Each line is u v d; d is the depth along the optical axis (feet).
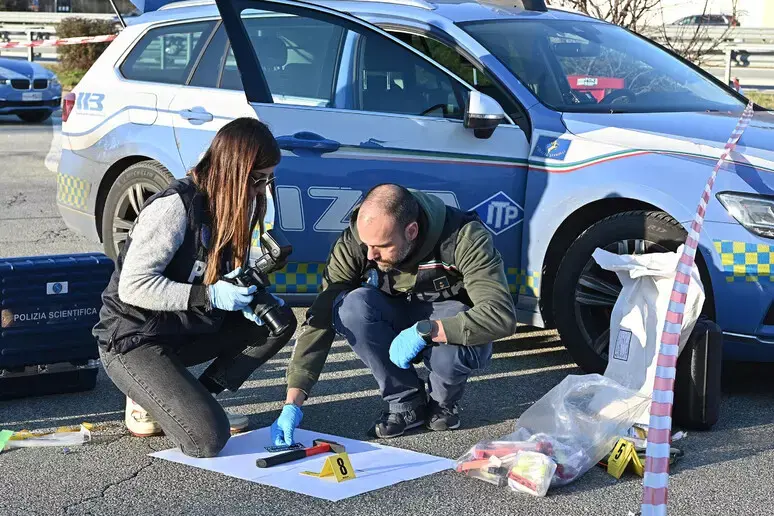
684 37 31.86
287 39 15.79
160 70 17.31
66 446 11.95
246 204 11.12
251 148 10.99
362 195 15.11
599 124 14.64
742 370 15.39
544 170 14.58
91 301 13.58
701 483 10.96
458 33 15.97
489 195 14.90
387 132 15.12
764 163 13.34
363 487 10.75
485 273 11.82
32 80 46.52
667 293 12.48
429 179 14.98
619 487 10.87
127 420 12.38
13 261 13.25
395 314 12.48
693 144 13.78
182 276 11.37
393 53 15.47
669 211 13.52
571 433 11.39
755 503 10.44
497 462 10.93
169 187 11.34
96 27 69.26
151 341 11.55
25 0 87.25
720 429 12.75
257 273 11.34
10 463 11.41
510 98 15.21
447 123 14.98
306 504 10.32
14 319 13.10
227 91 16.11
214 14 16.79
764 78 43.83
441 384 12.39
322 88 15.64
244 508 10.22
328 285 12.54
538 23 17.10
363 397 13.93
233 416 12.63
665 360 7.41
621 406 11.61
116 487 10.73
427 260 12.11
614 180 13.92
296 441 12.14
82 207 18.39
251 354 12.43
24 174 33.94
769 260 13.00
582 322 14.37
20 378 13.44
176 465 11.32
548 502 10.44
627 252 13.93
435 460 11.56
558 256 14.79
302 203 15.17
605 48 17.10
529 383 14.55
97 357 13.79
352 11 16.93
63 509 10.18
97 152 17.84
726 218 13.21
